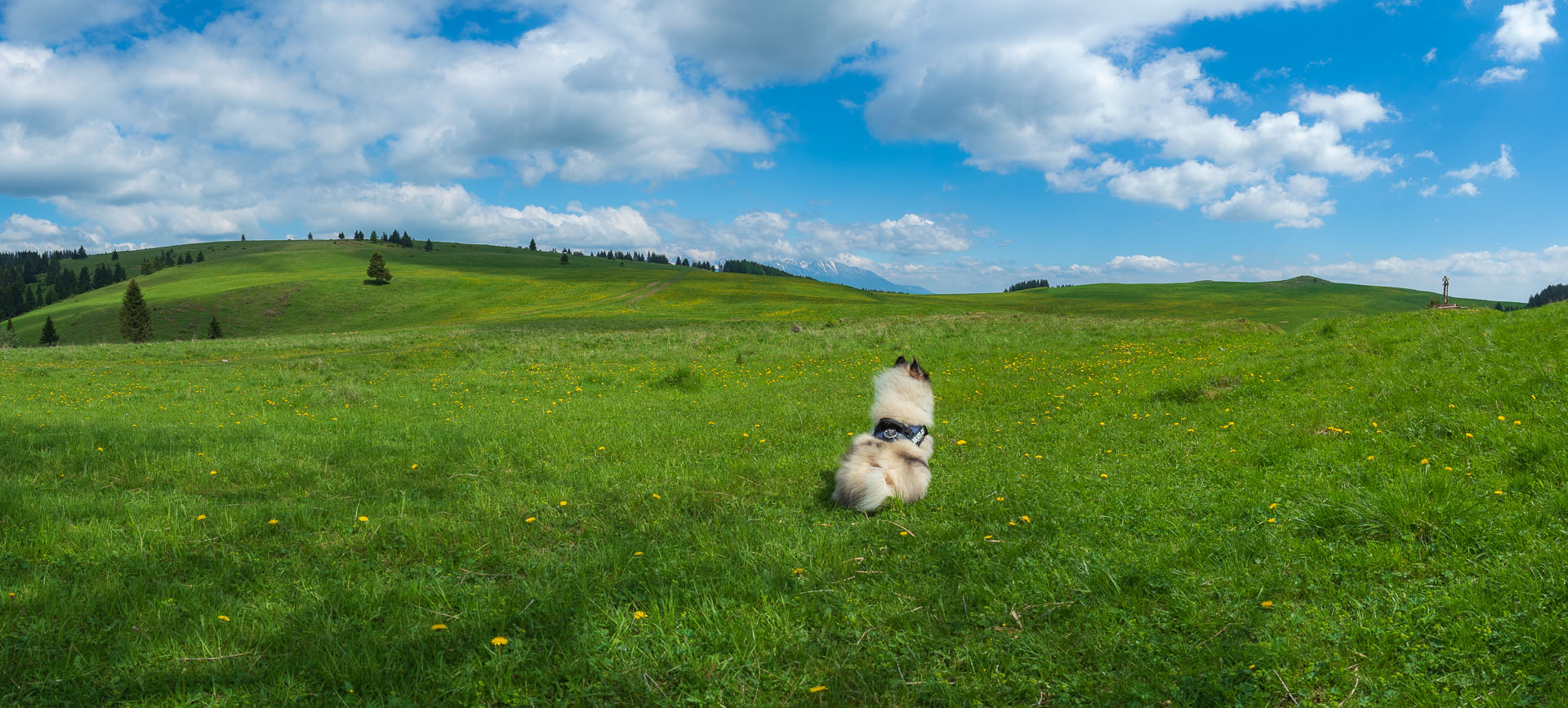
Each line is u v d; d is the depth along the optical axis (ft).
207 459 27.25
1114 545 15.15
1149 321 98.22
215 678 10.07
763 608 12.38
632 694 9.76
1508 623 10.11
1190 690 9.52
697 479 23.61
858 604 12.63
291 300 335.06
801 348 83.20
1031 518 17.84
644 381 60.13
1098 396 40.37
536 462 27.04
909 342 82.48
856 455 19.89
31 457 26.63
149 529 17.24
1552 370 24.45
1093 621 11.56
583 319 220.64
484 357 86.22
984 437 30.48
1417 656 9.89
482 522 18.72
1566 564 11.28
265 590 13.73
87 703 9.52
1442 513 13.89
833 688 9.93
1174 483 20.16
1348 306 354.54
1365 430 22.52
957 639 11.19
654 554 15.69
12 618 11.81
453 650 11.04
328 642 11.24
